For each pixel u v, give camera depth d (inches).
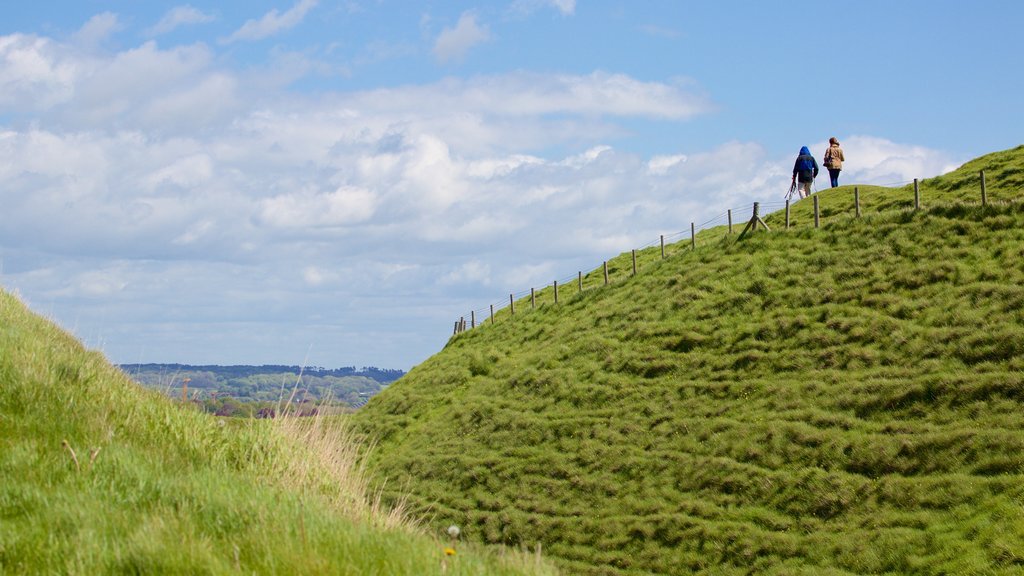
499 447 1844.2
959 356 1461.6
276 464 429.1
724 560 1238.9
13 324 605.9
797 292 1889.8
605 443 1678.2
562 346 2224.4
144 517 288.8
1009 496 1093.1
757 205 2294.5
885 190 2411.4
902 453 1284.4
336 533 301.0
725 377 1726.1
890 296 1717.5
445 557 300.2
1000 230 1774.1
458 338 2987.2
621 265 2923.2
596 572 1314.0
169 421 442.0
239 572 253.1
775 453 1421.0
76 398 438.6
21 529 272.7
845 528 1192.8
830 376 1571.1
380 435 2252.7
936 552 1055.6
